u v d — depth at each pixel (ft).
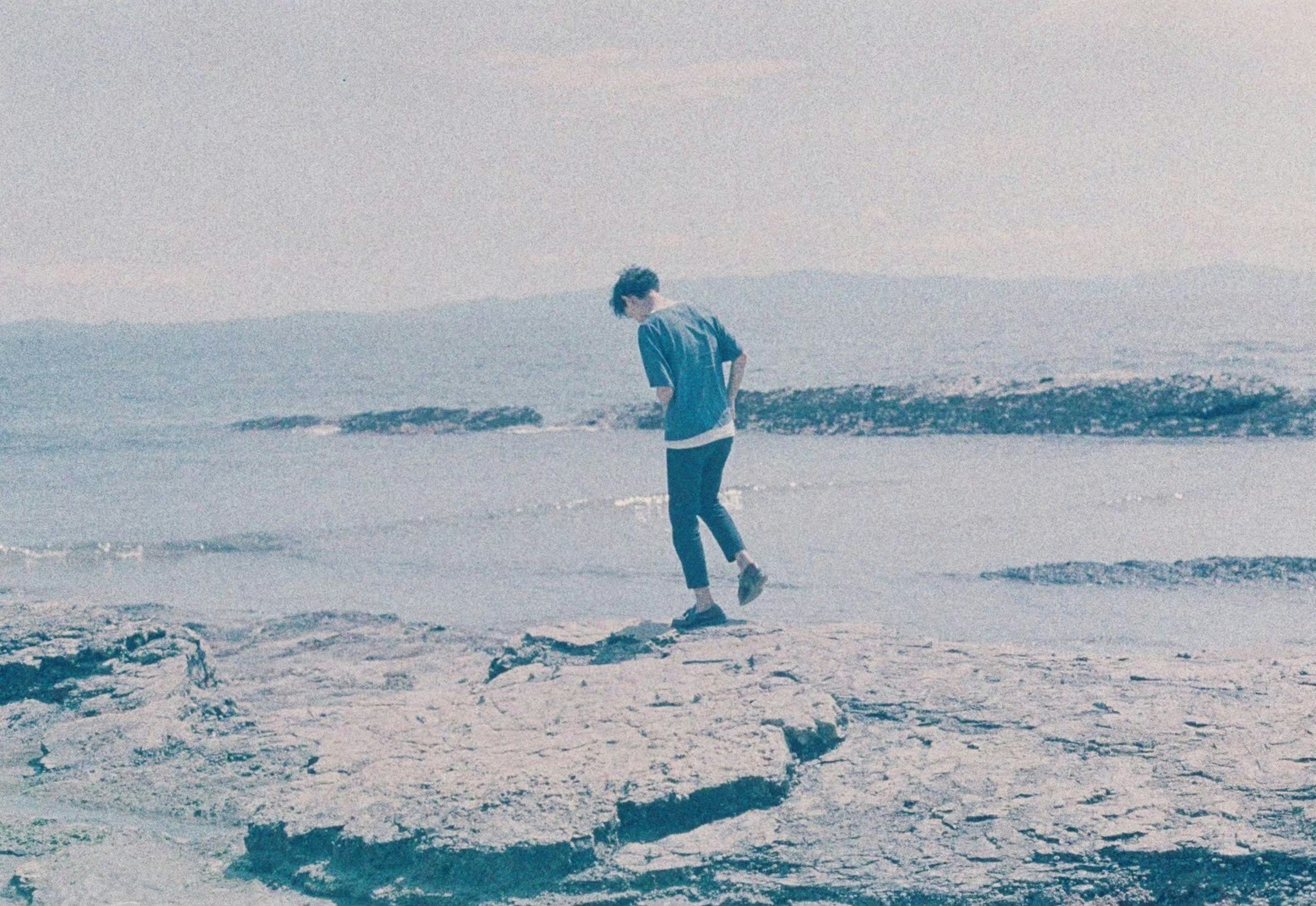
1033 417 87.51
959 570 37.55
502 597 37.35
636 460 80.18
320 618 33.22
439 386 218.38
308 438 109.19
